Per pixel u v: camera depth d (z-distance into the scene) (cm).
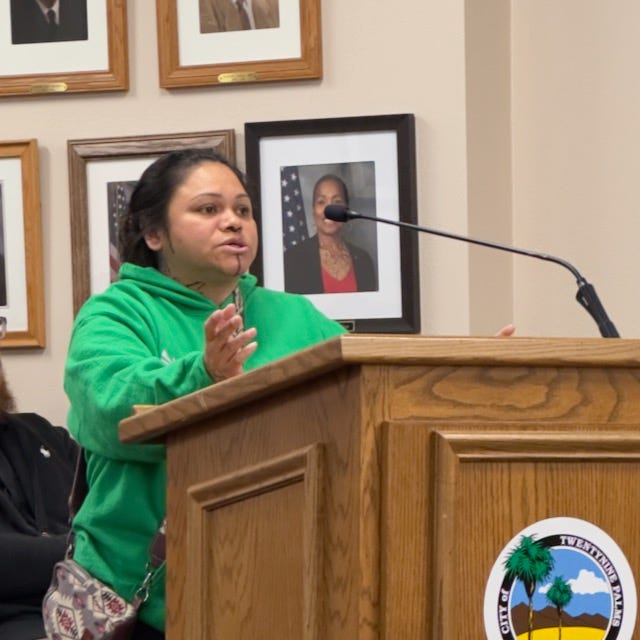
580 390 316
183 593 371
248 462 346
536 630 304
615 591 310
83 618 486
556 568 306
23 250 904
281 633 329
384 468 299
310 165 877
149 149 889
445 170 873
